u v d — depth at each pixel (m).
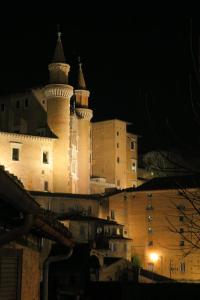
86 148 106.25
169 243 85.44
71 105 105.56
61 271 24.95
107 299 29.53
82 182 103.94
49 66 100.69
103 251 79.25
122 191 93.56
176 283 29.20
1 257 11.61
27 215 8.79
